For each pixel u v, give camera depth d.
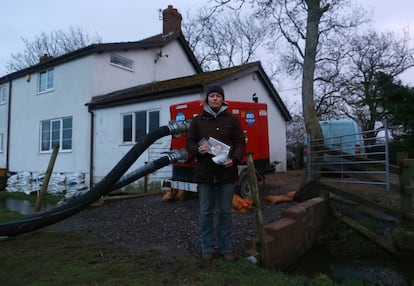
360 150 11.56
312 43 9.33
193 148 3.84
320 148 8.33
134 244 4.82
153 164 5.65
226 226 4.05
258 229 4.26
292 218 5.76
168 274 3.55
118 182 5.43
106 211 7.21
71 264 3.87
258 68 13.84
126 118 12.86
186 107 7.14
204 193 3.98
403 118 17.66
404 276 5.12
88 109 13.81
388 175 6.05
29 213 7.89
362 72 24.39
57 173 14.41
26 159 17.08
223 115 3.99
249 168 4.27
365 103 23.28
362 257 5.96
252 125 7.70
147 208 7.14
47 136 16.06
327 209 7.20
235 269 3.72
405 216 5.81
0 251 4.43
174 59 17.59
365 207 7.06
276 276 3.70
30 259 4.07
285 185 9.38
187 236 5.12
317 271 5.29
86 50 13.92
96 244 4.80
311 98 9.09
